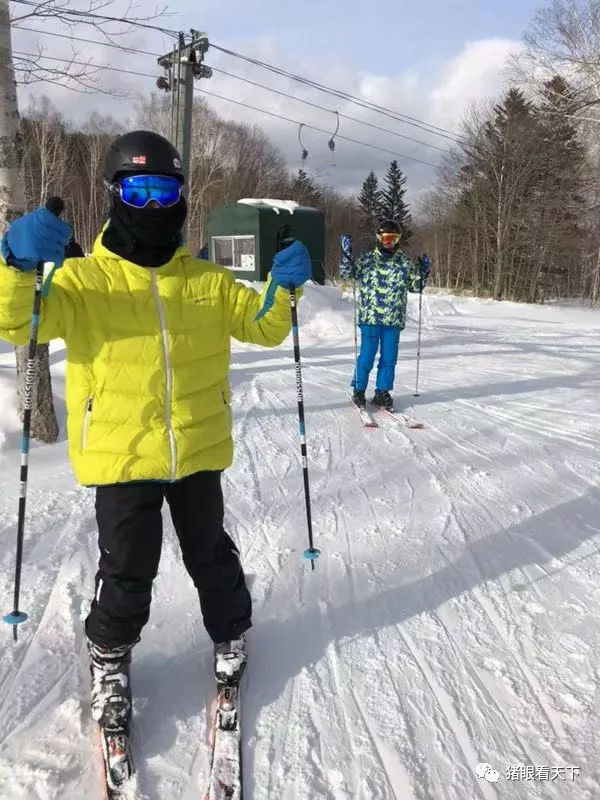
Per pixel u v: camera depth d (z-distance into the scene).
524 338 12.02
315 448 4.66
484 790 1.77
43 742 1.86
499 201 32.34
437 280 44.41
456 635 2.45
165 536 3.12
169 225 1.85
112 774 1.74
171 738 1.91
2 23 3.75
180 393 1.88
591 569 2.99
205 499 1.98
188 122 10.91
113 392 1.83
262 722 1.98
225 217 17.69
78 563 2.84
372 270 5.50
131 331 1.83
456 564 3.00
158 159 1.78
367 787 1.76
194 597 2.62
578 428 5.49
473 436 5.14
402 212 66.50
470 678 2.21
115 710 1.87
